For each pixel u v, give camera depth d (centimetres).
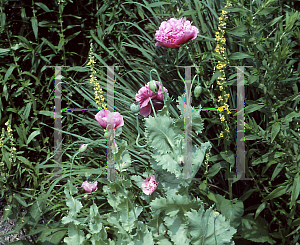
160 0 159
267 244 127
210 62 147
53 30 182
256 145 139
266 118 130
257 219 126
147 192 110
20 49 177
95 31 190
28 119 180
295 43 119
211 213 109
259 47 110
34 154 180
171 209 105
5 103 176
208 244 104
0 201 167
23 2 171
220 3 151
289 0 131
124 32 186
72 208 110
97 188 142
